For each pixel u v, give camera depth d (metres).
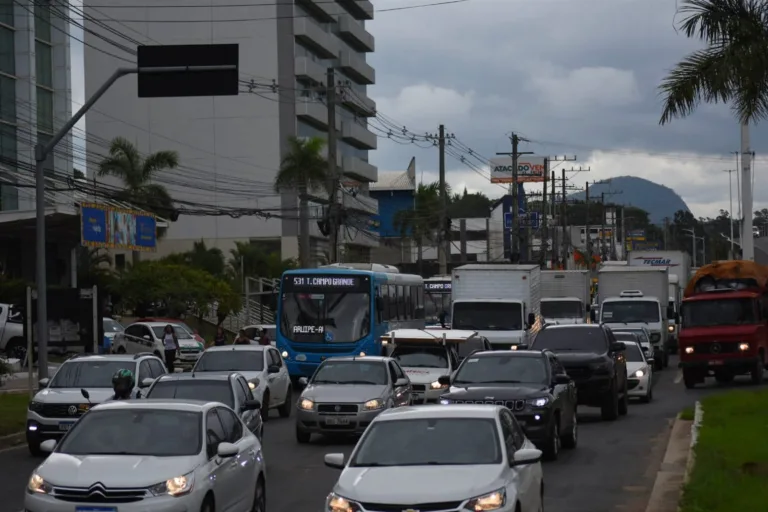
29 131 56.12
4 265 56.84
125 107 86.31
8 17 55.69
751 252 52.47
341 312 37.34
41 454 21.91
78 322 33.12
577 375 26.42
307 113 84.12
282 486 17.19
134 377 22.78
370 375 24.22
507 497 10.35
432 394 27.69
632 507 14.69
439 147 66.00
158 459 11.60
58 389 22.31
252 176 84.75
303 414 23.05
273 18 84.25
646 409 30.17
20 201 55.62
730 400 27.14
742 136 53.00
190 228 86.19
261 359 29.11
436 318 58.25
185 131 85.56
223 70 22.80
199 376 18.97
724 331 36.09
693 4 22.81
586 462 19.50
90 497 10.93
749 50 22.30
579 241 153.62
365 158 100.44
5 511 15.01
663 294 51.22
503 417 12.05
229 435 13.16
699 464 16.28
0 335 45.41
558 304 51.12
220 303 61.53
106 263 77.31
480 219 130.62
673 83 22.98
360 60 96.25
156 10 85.38
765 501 13.03
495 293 40.06
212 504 11.74
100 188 62.00
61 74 59.03
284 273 38.06
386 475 10.69
